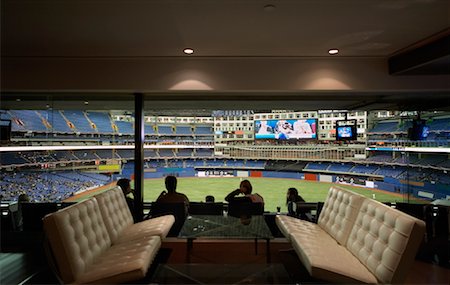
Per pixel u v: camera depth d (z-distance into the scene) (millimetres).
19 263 2795
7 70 3287
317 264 1807
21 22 2240
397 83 3287
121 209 2889
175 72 3311
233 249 3160
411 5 1942
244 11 2041
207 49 2953
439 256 2932
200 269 2559
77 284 1725
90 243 2043
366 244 2002
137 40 2680
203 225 3113
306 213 3830
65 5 1946
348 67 3305
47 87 3297
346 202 2545
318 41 2697
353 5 1942
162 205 3336
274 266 2629
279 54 3123
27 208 3295
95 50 2994
